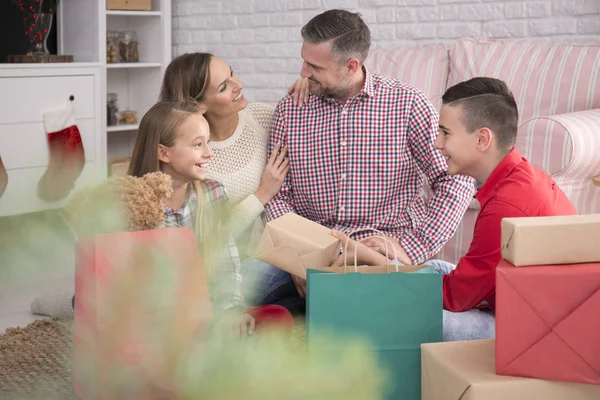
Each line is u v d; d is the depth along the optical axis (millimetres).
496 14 3631
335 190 2129
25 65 3842
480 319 1571
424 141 2082
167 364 586
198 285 634
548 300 1102
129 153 5074
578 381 1109
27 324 2219
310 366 542
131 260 598
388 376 1349
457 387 1151
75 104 4105
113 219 586
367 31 2051
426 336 1350
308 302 1337
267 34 4418
